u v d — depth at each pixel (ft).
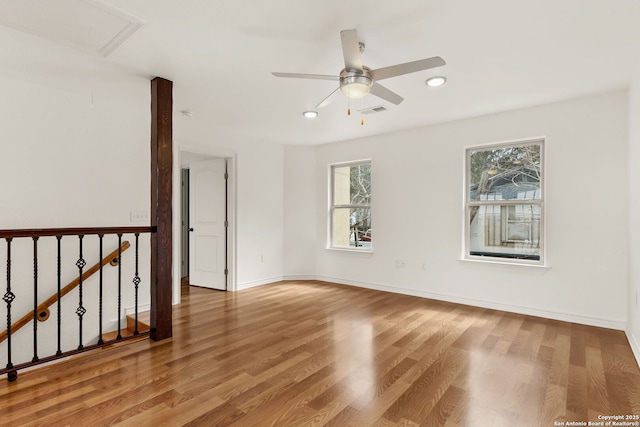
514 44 7.85
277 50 8.21
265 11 6.66
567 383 7.29
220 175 16.58
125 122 12.46
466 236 14.03
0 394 6.70
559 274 11.72
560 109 11.71
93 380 7.30
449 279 14.17
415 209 15.12
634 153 9.29
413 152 15.21
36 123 10.44
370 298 14.70
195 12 6.68
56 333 10.83
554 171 11.81
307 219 18.85
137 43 7.88
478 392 6.93
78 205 11.30
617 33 7.35
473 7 6.49
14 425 5.72
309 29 7.29
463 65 8.91
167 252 9.74
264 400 6.59
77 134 11.28
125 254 12.37
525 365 8.16
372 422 5.93
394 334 10.28
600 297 11.02
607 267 10.91
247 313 12.47
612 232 10.84
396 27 7.19
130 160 12.57
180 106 12.32
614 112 10.80
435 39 7.66
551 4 6.39
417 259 15.05
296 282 18.15
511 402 6.56
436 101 11.63
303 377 7.53
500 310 12.86
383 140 16.22
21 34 7.50
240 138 16.46
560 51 8.16
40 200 10.53
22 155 10.20
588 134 11.22
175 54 8.40
